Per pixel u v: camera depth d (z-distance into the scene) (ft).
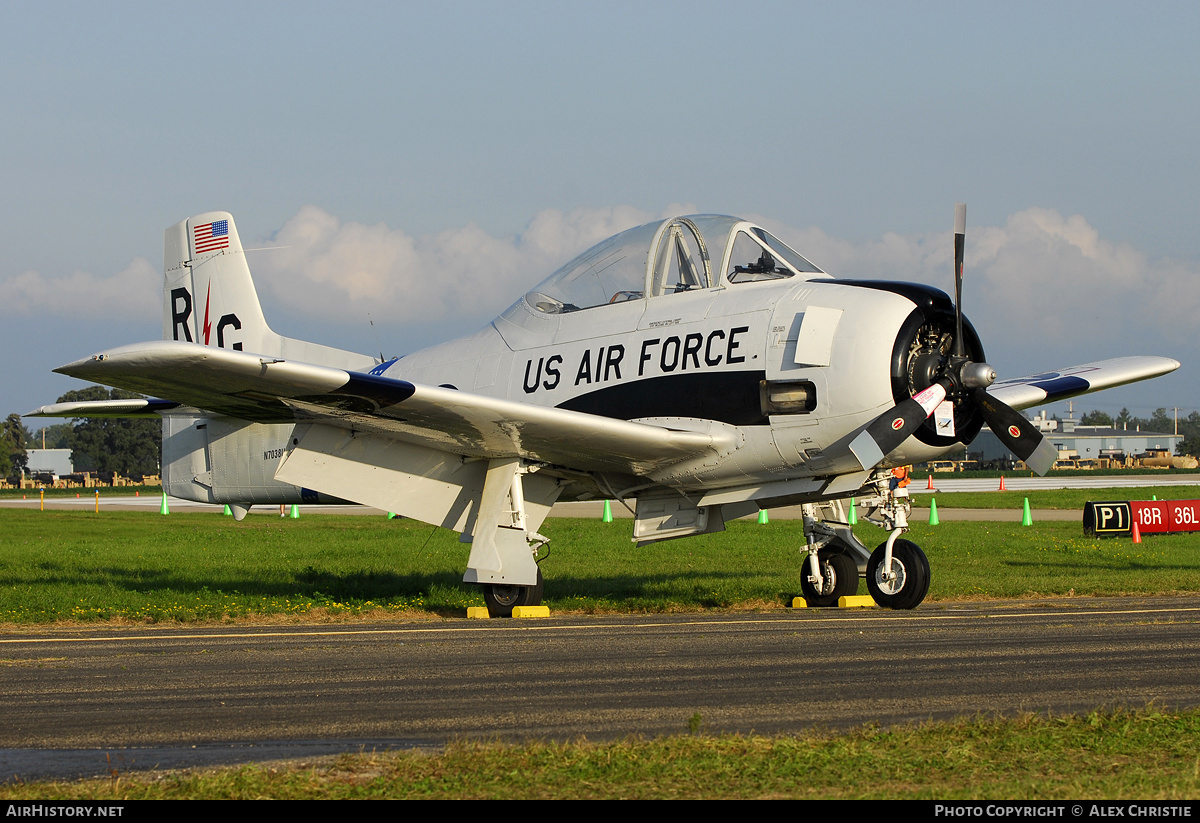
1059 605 114.01
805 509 120.57
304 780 42.34
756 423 107.14
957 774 43.65
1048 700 59.57
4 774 44.37
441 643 85.76
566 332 123.13
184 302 165.68
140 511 396.37
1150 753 46.75
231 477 156.97
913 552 111.04
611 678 67.36
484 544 114.01
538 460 116.26
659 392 113.19
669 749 46.70
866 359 101.65
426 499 118.93
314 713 57.00
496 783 41.98
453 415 102.94
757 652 78.02
